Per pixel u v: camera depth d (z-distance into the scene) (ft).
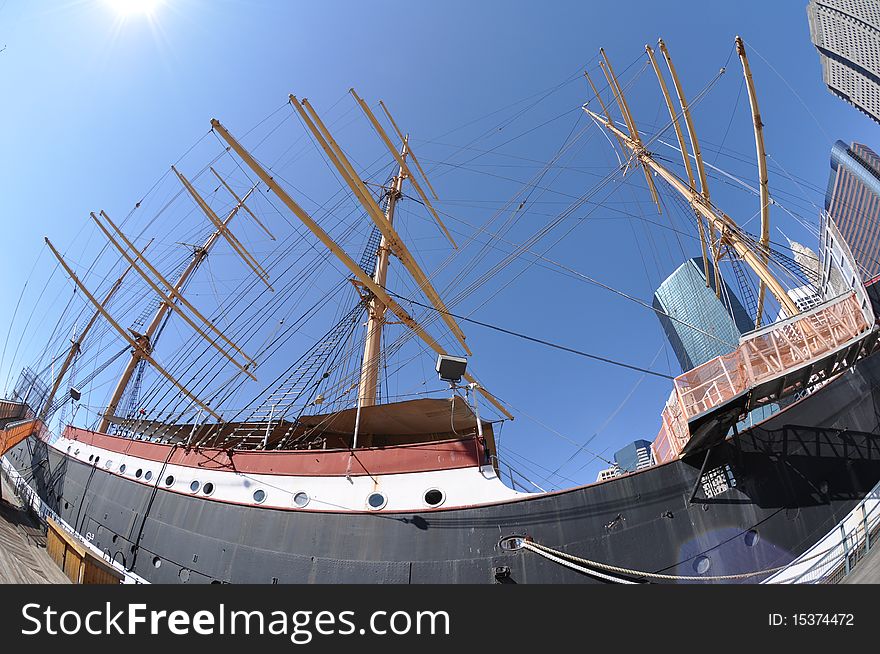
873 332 43.39
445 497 50.37
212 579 53.52
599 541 44.24
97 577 54.95
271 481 58.13
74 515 77.66
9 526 68.69
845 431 45.09
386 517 50.60
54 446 97.96
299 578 49.32
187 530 59.41
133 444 77.97
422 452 54.34
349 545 49.83
